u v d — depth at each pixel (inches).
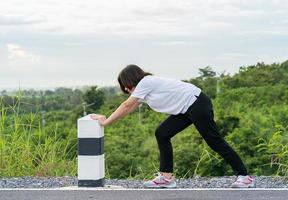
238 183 312.5
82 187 318.0
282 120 878.4
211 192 300.8
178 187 322.7
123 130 1277.1
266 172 653.9
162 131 318.0
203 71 2244.1
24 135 444.1
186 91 312.3
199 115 309.1
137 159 817.5
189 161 735.7
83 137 318.7
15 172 419.5
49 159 433.7
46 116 472.7
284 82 2406.5
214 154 681.0
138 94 310.7
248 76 2410.2
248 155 796.6
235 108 1523.1
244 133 834.2
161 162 319.9
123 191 305.7
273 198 285.4
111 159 808.3
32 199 288.8
